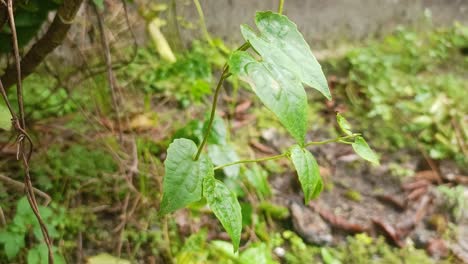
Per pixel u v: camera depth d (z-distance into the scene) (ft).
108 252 2.16
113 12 2.43
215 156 2.19
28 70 1.97
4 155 2.33
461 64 4.18
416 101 3.51
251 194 2.49
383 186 2.78
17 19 1.90
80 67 2.38
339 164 2.91
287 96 1.17
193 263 2.10
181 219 2.31
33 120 2.43
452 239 2.47
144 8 2.46
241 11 3.77
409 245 2.43
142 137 2.68
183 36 3.58
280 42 1.24
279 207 2.49
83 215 2.26
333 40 4.19
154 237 2.23
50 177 2.34
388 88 3.65
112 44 2.47
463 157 3.03
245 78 1.16
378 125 3.30
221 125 2.25
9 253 1.82
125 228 2.25
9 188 2.24
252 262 2.09
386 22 4.40
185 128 2.23
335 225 2.48
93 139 2.50
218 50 3.59
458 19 4.72
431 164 2.97
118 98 2.75
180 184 1.37
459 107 3.48
